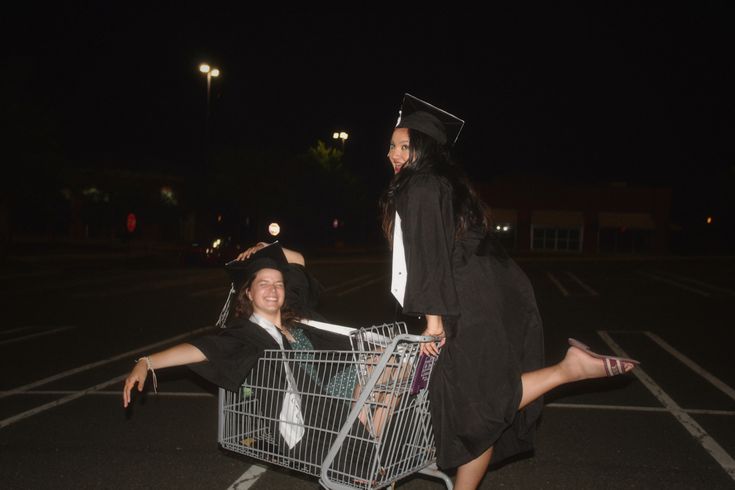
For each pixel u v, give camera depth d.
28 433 5.80
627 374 8.14
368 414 3.40
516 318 3.47
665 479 4.77
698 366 8.68
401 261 3.38
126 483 4.70
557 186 60.56
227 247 29.44
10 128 26.42
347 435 3.42
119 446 5.46
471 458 3.34
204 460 5.15
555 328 12.30
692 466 5.03
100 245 42.34
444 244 3.24
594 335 11.45
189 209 48.91
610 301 17.22
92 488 4.61
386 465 3.47
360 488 3.40
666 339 11.01
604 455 5.26
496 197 60.94
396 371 3.41
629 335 11.45
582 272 29.61
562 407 6.66
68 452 5.32
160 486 4.65
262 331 4.21
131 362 8.81
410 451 3.67
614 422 6.14
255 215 47.66
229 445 3.97
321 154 55.25
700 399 6.96
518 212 60.81
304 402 3.79
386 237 3.58
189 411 6.47
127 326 12.11
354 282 22.95
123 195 46.84
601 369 3.28
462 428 3.32
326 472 3.44
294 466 3.72
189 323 12.48
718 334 11.55
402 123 3.54
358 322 12.89
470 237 3.42
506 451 3.68
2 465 5.04
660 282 23.67
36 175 26.88
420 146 3.45
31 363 8.76
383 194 3.53
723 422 6.14
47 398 6.97
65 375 8.04
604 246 60.41
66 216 46.25
